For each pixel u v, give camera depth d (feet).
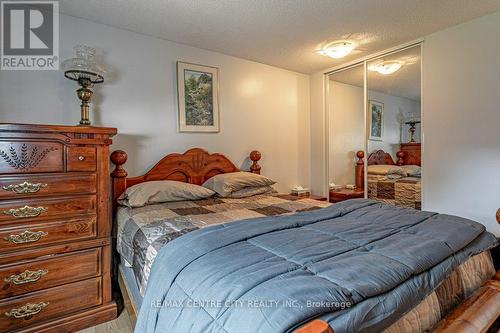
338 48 8.66
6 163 4.70
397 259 3.18
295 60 10.14
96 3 6.30
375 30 7.72
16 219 4.82
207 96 9.08
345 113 10.68
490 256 4.50
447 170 7.66
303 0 6.22
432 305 3.13
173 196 7.20
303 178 11.76
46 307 5.13
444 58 7.68
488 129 6.90
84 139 5.45
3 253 4.73
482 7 6.54
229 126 9.68
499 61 6.70
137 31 7.72
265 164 10.66
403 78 8.91
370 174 10.04
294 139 11.46
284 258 3.21
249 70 10.11
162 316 2.98
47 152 5.06
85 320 5.48
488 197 6.93
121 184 7.32
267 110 10.65
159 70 8.21
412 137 8.75
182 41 8.41
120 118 7.61
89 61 6.38
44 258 5.09
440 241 3.78
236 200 7.58
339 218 5.15
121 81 7.61
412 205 8.91
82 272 5.48
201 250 3.45
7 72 6.25
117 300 6.49
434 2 6.31
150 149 8.10
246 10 6.62
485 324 2.99
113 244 7.02
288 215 5.16
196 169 8.75
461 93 7.36
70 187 5.32
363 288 2.53
